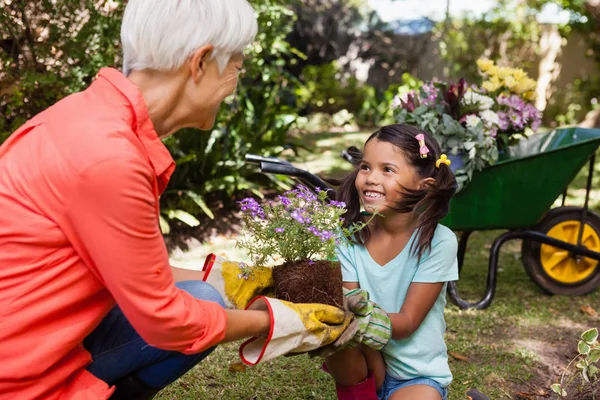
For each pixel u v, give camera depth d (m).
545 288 3.80
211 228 5.04
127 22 1.46
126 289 1.38
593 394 2.60
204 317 1.48
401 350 2.07
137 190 1.34
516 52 12.37
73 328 1.44
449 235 2.04
